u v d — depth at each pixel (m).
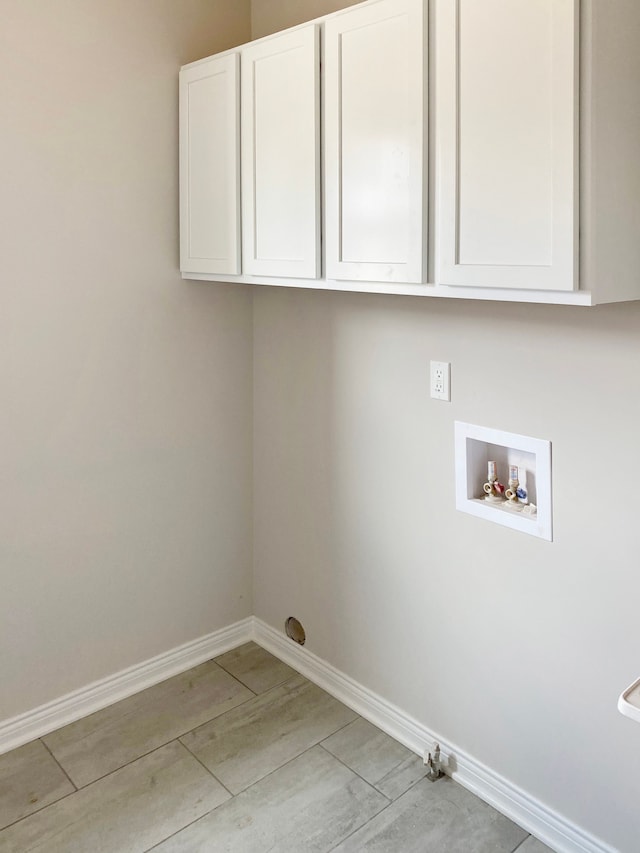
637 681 1.32
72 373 2.38
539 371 1.86
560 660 1.92
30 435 2.31
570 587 1.87
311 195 1.98
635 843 1.81
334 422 2.52
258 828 2.04
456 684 2.21
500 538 2.02
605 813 1.87
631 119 1.51
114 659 2.63
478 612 2.12
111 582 2.58
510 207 1.53
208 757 2.33
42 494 2.37
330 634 2.67
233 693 2.68
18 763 2.30
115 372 2.48
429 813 2.10
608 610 1.79
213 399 2.76
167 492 2.69
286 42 1.99
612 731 1.82
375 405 2.34
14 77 2.13
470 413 2.04
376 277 1.84
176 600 2.78
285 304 2.66
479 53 1.54
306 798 2.15
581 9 1.38
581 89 1.40
